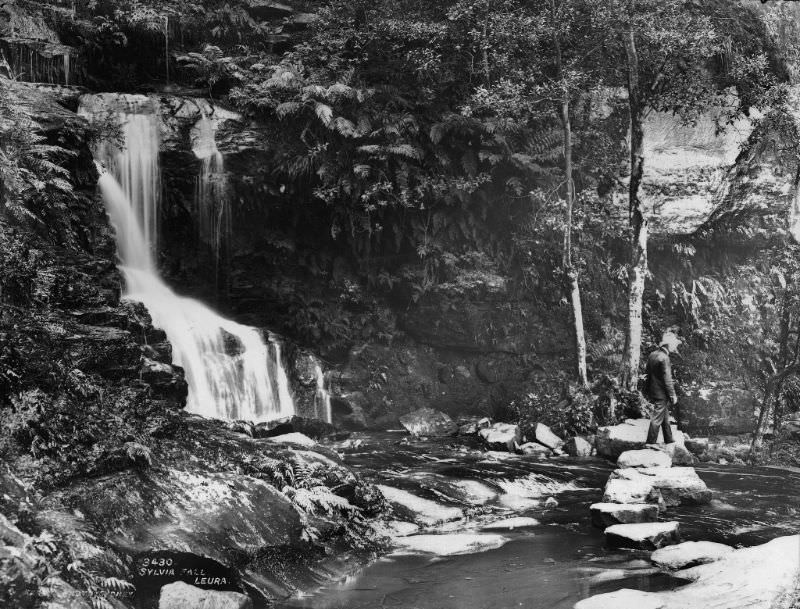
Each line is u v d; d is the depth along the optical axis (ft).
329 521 24.11
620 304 58.23
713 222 58.95
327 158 54.54
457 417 56.39
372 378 56.29
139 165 49.67
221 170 52.65
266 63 58.23
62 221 33.58
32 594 12.97
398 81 60.03
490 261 58.44
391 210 57.36
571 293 52.06
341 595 20.12
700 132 58.65
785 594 18.28
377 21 59.57
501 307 57.57
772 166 58.65
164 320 45.68
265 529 21.74
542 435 46.32
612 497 30.48
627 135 58.08
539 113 55.62
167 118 50.88
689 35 48.78
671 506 31.37
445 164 56.49
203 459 23.93
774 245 59.06
